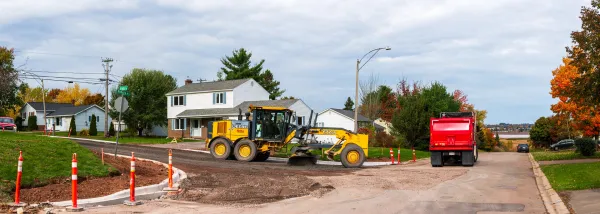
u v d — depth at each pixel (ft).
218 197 47.19
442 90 200.23
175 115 201.36
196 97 195.93
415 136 164.04
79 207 39.01
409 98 173.17
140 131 214.90
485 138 247.29
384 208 41.19
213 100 190.80
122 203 43.75
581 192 47.73
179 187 51.98
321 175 70.03
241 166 84.28
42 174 48.08
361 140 93.91
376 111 224.53
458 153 94.84
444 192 51.47
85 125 252.01
